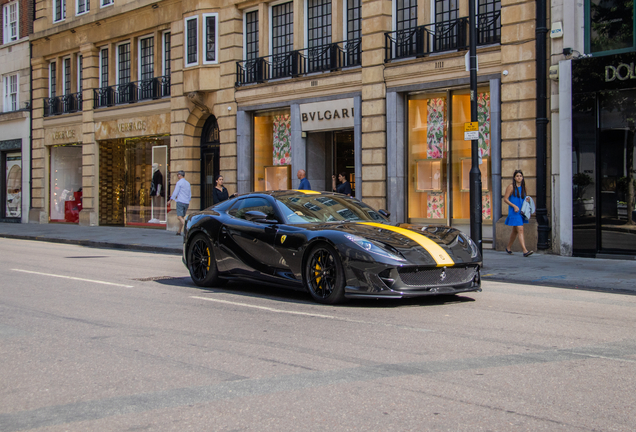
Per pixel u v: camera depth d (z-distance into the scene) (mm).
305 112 19484
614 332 6246
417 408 3988
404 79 16922
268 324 6652
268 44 21141
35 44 31438
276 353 5414
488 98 15688
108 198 28016
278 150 20953
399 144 17250
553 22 14047
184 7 23156
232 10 21688
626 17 13250
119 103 26875
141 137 26078
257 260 8703
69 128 29547
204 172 23703
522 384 4473
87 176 28297
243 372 4855
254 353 5426
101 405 4152
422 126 17062
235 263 9055
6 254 15812
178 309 7621
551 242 14297
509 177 14828
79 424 3818
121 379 4727
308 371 4852
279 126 20938
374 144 17609
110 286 9734
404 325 6539
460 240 8086
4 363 5219
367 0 17641
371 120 17672
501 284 10102
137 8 25172
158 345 5766
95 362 5207
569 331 6273
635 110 13117
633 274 10750
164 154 25094
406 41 17250
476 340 5848
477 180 12000
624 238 13273
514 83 14688
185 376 4773
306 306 7734
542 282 10164
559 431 3600
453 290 7637
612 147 13406
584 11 13781
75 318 7086
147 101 25234
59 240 21453
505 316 7082
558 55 14039
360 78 17922
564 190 13883
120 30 26516
